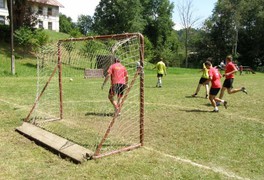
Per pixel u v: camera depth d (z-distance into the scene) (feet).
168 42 243.19
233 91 38.93
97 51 29.35
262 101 43.52
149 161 19.06
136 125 27.84
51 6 195.00
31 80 66.90
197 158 19.85
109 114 32.19
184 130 26.43
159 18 235.20
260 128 27.66
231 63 38.58
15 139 23.03
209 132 25.93
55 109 34.04
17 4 109.70
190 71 137.28
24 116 30.12
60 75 29.17
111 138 23.68
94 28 220.43
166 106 37.58
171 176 16.98
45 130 24.04
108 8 212.84
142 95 21.59
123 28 211.41
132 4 205.98
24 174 17.01
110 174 17.11
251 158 20.10
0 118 29.12
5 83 59.11
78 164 18.47
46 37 103.50
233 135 25.18
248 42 228.02
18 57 98.22
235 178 16.94
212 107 37.50
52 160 19.11
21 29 102.06
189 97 45.65
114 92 28.12
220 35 237.86
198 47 247.29
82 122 28.50
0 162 18.57
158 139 23.72
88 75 31.19
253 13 225.35
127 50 22.59
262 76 117.70
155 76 95.91
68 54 31.65
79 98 41.88
